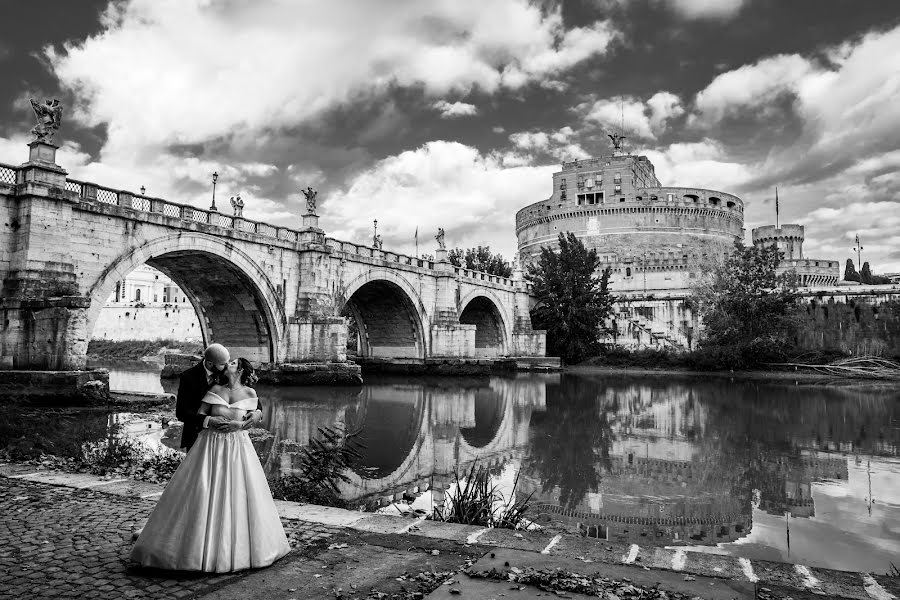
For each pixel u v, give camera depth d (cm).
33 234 2642
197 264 3806
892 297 6222
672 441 2377
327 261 4328
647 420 2942
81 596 527
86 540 673
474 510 1037
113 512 784
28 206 2645
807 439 2419
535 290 7625
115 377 5056
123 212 3067
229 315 4288
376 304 5694
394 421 2772
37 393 2406
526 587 557
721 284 6372
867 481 1759
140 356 8662
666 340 7169
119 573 580
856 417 3038
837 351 6169
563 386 4822
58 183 2762
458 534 736
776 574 607
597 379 5619
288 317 4178
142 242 3183
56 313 2531
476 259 9331
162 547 580
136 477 1238
